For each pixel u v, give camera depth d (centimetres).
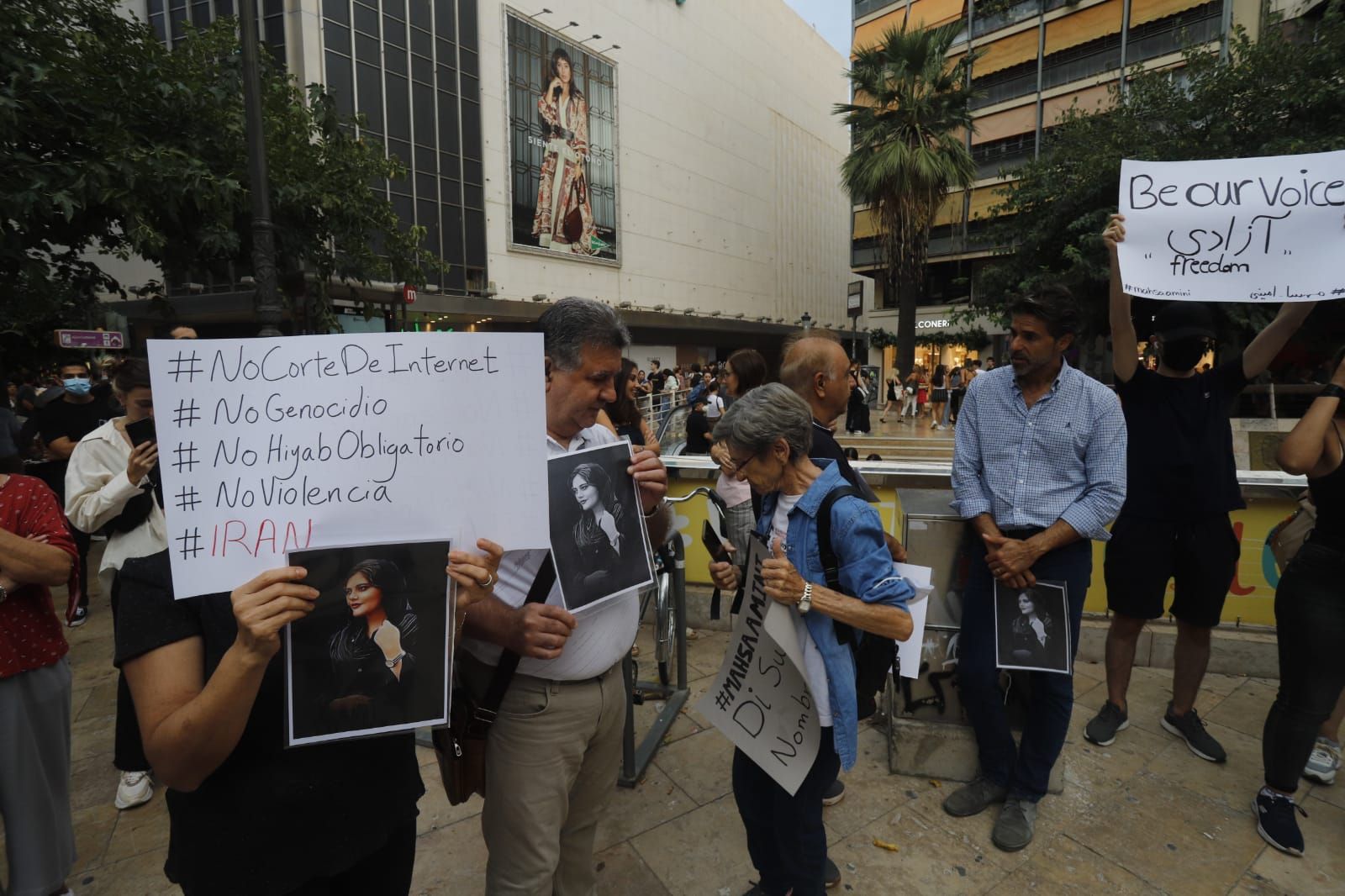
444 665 118
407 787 136
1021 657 245
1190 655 292
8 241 466
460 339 121
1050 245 1333
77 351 939
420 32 2417
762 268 4581
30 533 192
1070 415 238
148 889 229
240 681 99
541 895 160
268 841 117
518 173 2806
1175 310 270
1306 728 232
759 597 191
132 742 172
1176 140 1119
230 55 655
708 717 197
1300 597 231
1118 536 289
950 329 2828
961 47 2648
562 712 160
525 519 124
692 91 3819
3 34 464
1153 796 265
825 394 240
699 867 233
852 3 2997
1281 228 245
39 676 200
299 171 673
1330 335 1209
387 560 115
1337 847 238
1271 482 353
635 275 3469
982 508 253
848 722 176
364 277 790
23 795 196
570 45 3011
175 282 689
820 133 5328
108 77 535
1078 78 2364
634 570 168
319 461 113
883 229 1797
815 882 191
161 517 290
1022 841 237
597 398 164
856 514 175
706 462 436
